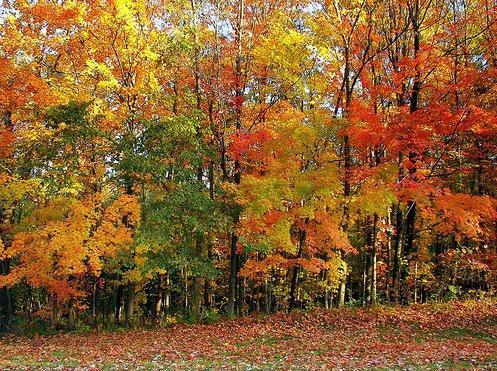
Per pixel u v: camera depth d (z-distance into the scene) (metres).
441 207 16.45
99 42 19.25
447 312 17.80
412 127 16.19
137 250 18.77
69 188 18.59
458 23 18.25
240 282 23.95
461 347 13.12
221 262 27.84
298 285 24.69
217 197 19.53
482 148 20.81
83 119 18.16
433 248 30.83
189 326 18.81
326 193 17.30
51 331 21.52
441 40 19.86
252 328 17.27
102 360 12.87
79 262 18.45
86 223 18.86
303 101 23.14
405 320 16.83
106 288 30.73
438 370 9.80
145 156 18.33
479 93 18.95
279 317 18.70
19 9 18.91
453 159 20.67
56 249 18.25
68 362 12.60
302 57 18.30
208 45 19.70
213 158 19.56
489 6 19.09
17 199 18.62
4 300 24.17
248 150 18.00
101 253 18.88
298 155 18.47
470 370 9.66
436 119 16.08
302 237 19.38
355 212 19.86
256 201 17.30
